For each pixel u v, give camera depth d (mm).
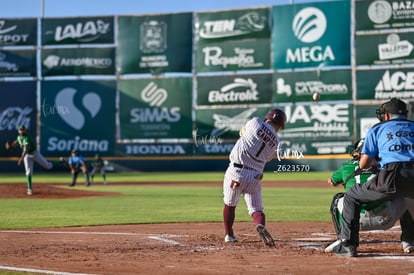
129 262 8172
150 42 47188
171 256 8727
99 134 47938
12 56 48688
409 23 42938
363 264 7883
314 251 9164
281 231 12367
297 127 44781
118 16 47625
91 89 48062
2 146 48594
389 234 11477
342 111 44094
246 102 45750
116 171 47906
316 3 44219
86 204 20688
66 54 48219
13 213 17297
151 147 47438
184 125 46875
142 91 47438
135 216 16250
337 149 44250
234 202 10344
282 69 45031
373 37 43531
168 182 37469
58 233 12148
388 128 8398
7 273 7336
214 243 10328
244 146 10039
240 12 45625
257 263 8039
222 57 46062
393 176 8148
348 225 8547
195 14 46531
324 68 44250
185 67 46719
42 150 48406
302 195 25516
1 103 48750
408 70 43156
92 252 9203
